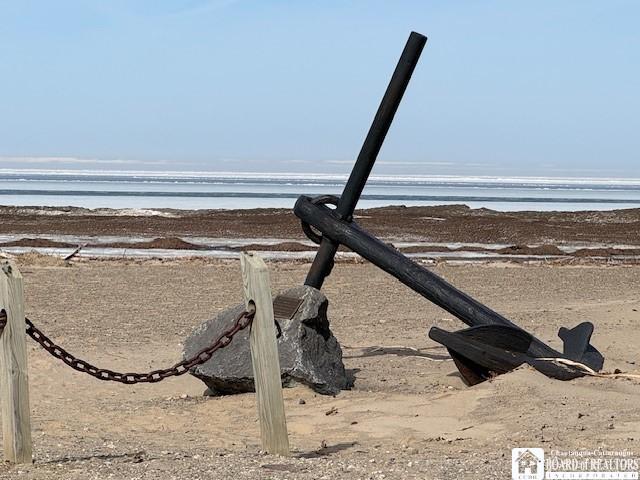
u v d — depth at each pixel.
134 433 9.33
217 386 11.14
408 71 11.84
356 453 8.03
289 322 10.92
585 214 58.31
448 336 10.94
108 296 21.03
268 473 6.98
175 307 19.58
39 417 10.15
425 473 6.98
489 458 7.66
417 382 11.91
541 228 46.34
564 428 8.88
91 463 7.47
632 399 9.94
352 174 12.27
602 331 16.19
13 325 7.33
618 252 35.72
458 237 42.38
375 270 26.89
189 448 8.41
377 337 15.93
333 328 16.95
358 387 11.49
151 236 39.44
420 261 30.06
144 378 7.51
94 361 13.69
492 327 10.86
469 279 25.31
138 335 16.12
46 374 12.71
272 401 7.62
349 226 12.27
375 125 11.98
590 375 11.03
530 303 20.80
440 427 9.16
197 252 32.81
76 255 30.22
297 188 137.12
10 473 7.07
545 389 10.16
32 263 26.89
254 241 38.25
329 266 12.54
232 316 11.25
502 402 9.81
